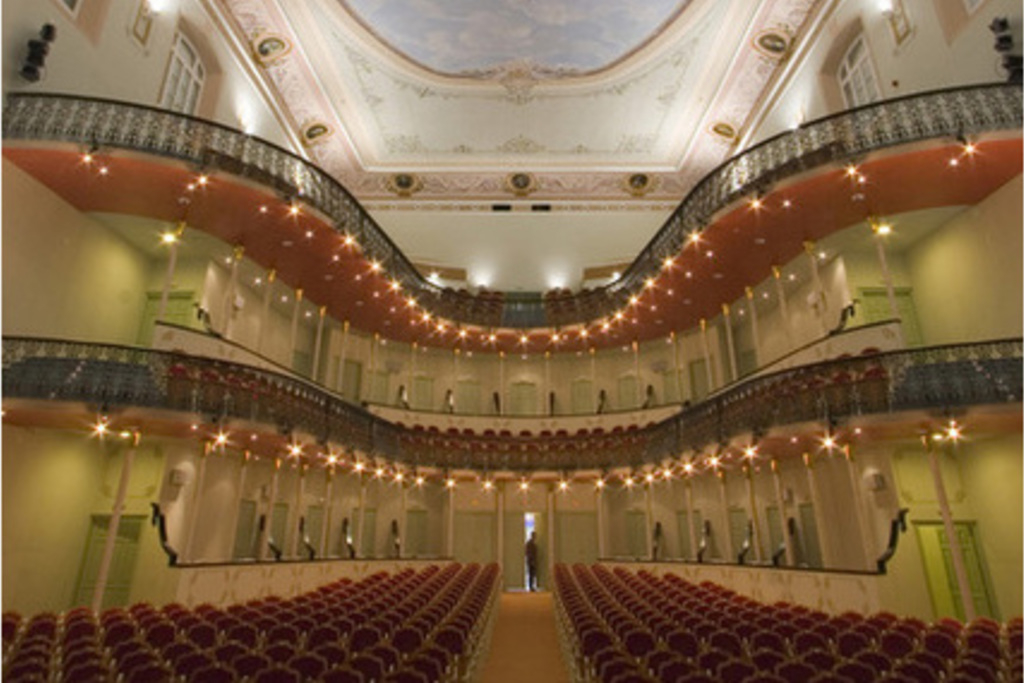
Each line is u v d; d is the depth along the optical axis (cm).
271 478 1688
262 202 1324
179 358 1152
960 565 1037
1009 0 1073
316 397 1501
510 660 952
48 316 1176
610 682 520
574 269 2448
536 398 2430
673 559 1816
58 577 1186
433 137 2305
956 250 1309
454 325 2205
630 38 1983
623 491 2173
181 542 1308
